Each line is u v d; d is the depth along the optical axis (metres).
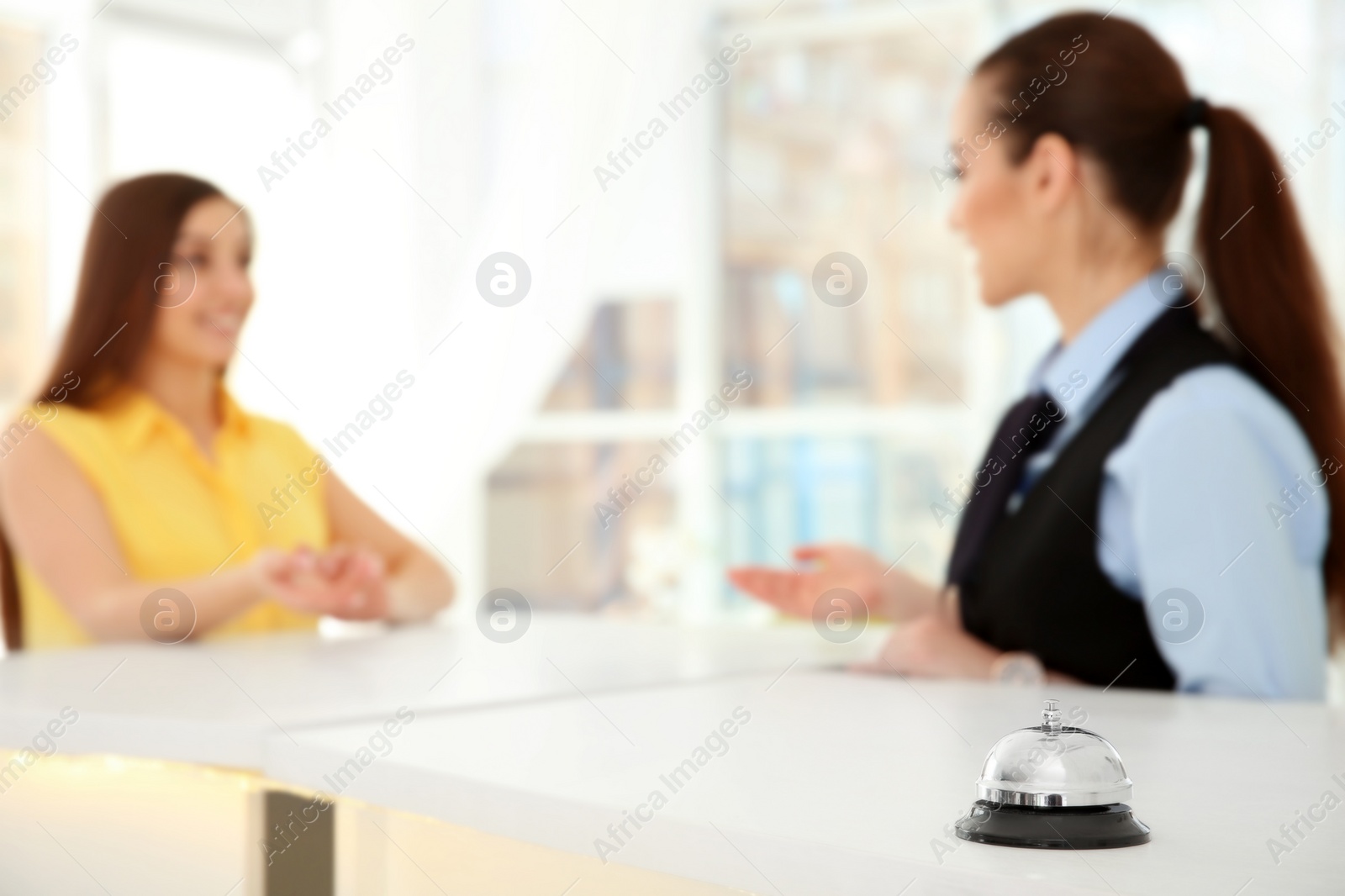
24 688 0.90
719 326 3.15
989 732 0.72
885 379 3.00
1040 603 1.07
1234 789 0.57
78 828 0.75
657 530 3.16
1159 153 1.13
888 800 0.54
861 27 2.99
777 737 0.70
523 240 2.83
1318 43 2.41
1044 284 1.19
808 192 3.07
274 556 1.27
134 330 1.53
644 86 2.92
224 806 0.70
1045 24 1.19
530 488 3.21
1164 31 2.57
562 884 0.54
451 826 0.59
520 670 1.05
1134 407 1.04
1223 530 0.97
